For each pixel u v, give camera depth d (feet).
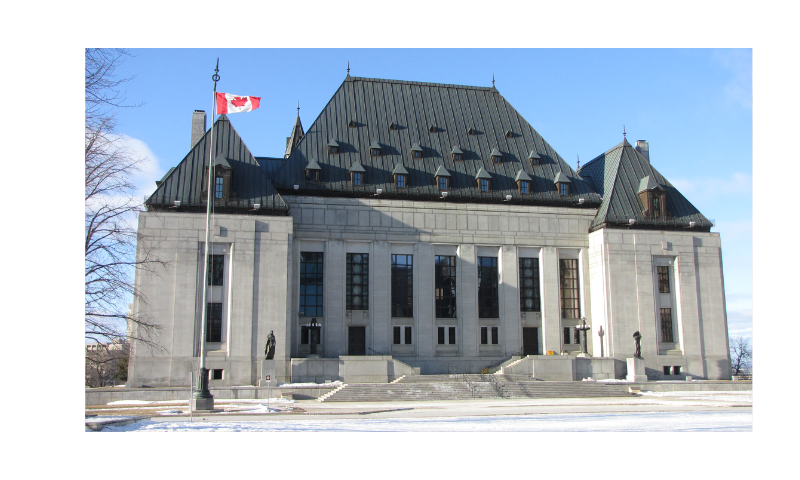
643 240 234.17
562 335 235.81
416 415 126.31
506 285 234.79
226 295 203.00
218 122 223.71
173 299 197.47
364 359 198.29
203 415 121.70
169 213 200.95
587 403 160.76
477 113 260.62
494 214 237.86
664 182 252.01
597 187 259.19
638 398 180.86
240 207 207.41
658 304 233.55
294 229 221.87
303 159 230.48
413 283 229.25
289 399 173.68
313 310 220.64
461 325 229.25
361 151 237.66
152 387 191.62
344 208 226.99
